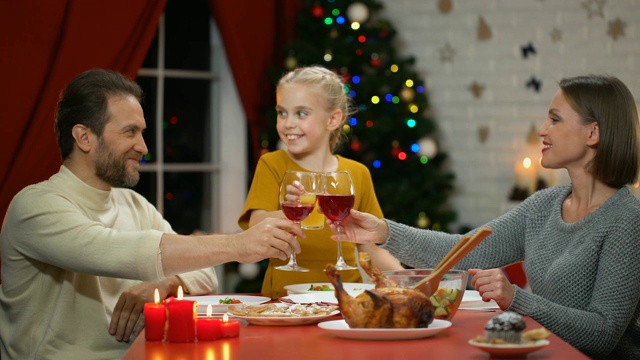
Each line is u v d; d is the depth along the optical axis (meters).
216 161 5.19
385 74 5.21
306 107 2.81
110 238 2.17
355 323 1.70
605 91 2.26
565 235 2.27
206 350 1.62
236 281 5.10
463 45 5.64
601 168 2.23
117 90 2.38
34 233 2.23
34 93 4.20
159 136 4.95
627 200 2.20
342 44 5.10
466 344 1.65
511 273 4.00
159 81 4.93
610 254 2.14
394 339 1.69
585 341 2.03
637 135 2.23
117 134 2.37
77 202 2.35
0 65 4.12
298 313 1.93
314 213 2.27
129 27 4.50
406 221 5.13
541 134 2.34
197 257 2.08
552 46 5.57
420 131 5.20
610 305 2.09
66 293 2.30
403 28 5.69
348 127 5.05
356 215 2.28
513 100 5.60
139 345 1.69
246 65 5.12
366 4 5.27
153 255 2.11
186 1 5.02
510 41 5.60
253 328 1.86
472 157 5.65
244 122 5.23
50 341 2.29
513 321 1.54
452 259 1.87
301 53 5.04
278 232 2.04
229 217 5.20
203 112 5.12
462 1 5.63
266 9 5.26
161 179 4.96
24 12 4.18
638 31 5.50
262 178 2.80
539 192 2.46
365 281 4.22
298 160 2.86
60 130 2.39
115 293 2.41
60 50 4.26
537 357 1.54
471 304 2.16
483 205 5.64
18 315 2.32
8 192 4.12
